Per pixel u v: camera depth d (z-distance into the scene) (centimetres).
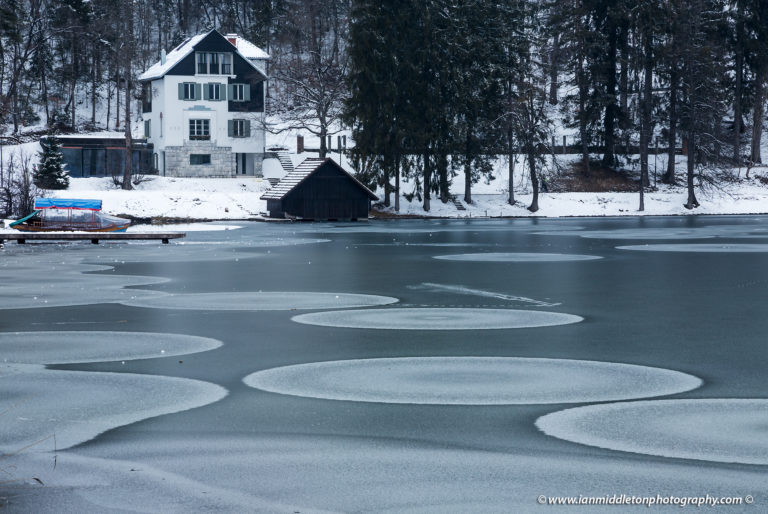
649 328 1748
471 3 8588
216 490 776
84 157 9556
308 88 9019
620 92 9888
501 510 725
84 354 1452
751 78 10712
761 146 11375
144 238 4769
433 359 1410
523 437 939
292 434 953
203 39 9425
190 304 2138
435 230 6056
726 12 10100
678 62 9138
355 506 736
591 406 1080
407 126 8250
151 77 9681
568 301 2198
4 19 8994
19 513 723
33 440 930
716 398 1126
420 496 758
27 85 11731
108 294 2352
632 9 9312
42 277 2823
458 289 2484
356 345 1547
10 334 1670
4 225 5356
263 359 1409
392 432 962
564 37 9738
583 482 791
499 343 1569
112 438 938
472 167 9056
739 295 2314
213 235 5416
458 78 8356
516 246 4359
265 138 10175
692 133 8962
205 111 9519
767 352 1475
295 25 13112
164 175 9500
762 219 7762
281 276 2864
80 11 11325
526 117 8688
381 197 9038
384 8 8269
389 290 2462
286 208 7662
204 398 1126
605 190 9662
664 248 4166
